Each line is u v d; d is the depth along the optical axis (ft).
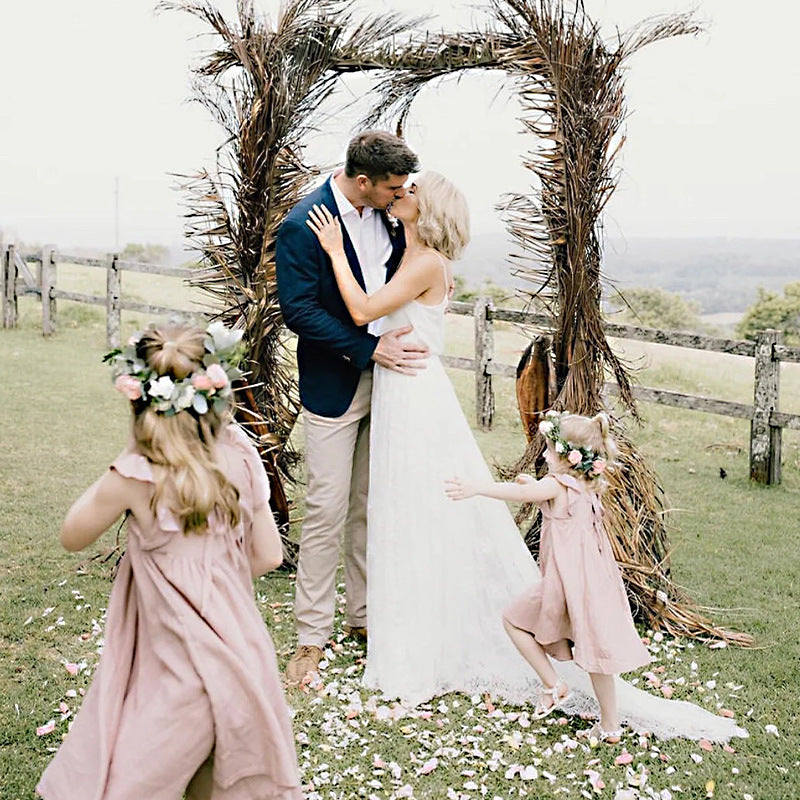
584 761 9.77
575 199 12.90
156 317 35.94
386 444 11.59
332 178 12.16
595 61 13.00
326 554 12.16
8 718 10.36
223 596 7.36
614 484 13.46
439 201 11.62
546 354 13.99
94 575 14.69
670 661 12.19
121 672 7.29
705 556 16.35
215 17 14.37
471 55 13.74
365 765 9.66
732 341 21.27
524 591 10.68
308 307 11.80
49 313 38.09
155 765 6.77
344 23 14.48
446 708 10.96
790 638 12.92
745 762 9.77
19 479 19.63
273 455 14.89
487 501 11.88
